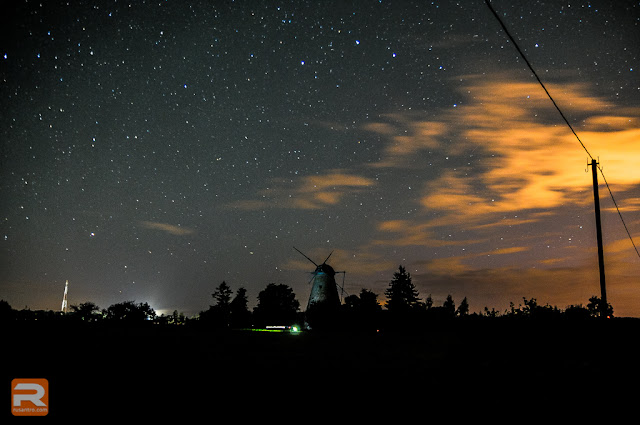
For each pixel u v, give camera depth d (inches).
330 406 305.7
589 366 459.5
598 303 778.8
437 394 344.2
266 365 489.1
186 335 924.6
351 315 1471.5
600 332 618.2
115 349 596.4
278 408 298.5
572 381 389.7
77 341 687.7
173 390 345.4
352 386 372.8
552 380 395.9
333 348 691.4
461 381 396.8
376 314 1456.7
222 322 1989.4
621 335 594.2
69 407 287.7
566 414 288.2
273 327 2033.7
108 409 286.0
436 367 481.7
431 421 272.7
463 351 586.6
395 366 486.0
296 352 632.4
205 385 367.2
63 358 486.9
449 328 1176.8
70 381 366.3
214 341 806.5
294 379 402.3
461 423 268.5
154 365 468.4
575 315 729.6
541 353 542.9
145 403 303.3
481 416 282.8
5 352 523.8
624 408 302.0
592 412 292.5
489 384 379.9
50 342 640.4
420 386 374.9
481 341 628.7
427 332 1165.7
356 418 277.3
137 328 1129.4
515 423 269.4
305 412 289.9
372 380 400.5
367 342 813.9
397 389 361.7
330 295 2026.3
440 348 674.2
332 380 400.5
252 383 381.7
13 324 969.5
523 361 501.7
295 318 2139.5
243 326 2049.7
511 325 687.1
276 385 374.0
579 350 548.7
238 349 661.9
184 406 298.7
